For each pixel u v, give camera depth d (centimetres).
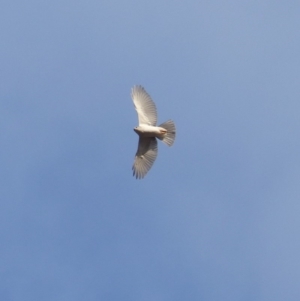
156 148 5403
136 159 5416
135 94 5384
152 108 5378
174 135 5362
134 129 5344
